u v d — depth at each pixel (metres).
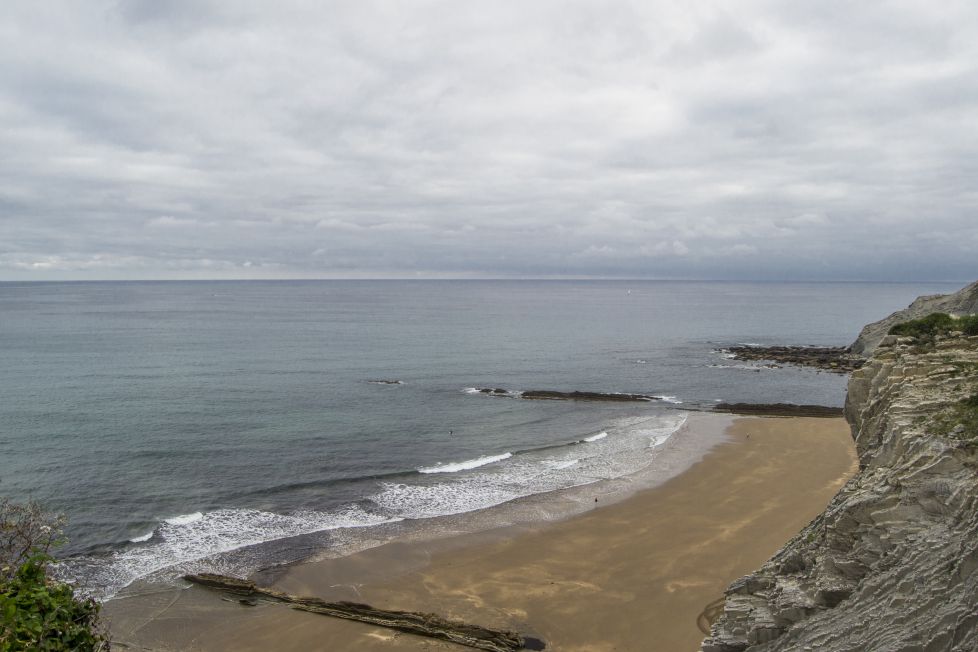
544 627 24.20
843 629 14.72
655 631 23.73
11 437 48.09
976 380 19.84
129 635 23.25
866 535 16.56
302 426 53.12
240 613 25.00
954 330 26.56
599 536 31.91
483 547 30.78
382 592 26.69
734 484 38.91
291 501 36.62
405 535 32.09
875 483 17.66
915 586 13.98
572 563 29.11
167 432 50.12
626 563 28.98
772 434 50.72
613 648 22.83
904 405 19.66
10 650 8.30
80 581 26.78
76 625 9.27
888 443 19.06
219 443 47.53
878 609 14.37
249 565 28.72
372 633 23.84
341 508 35.66
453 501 36.78
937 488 15.78
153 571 28.00
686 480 39.94
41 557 9.90
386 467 43.00
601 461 44.59
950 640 12.28
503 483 39.94
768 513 34.06
